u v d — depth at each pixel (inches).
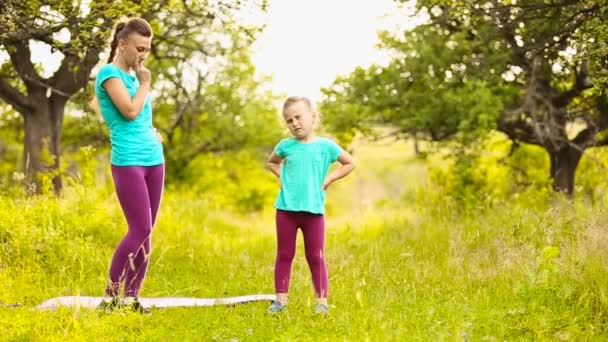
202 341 181.5
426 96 480.4
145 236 211.0
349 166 216.8
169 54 656.4
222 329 189.8
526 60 425.4
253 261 311.0
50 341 177.3
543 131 465.7
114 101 204.8
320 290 209.5
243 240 393.1
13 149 799.7
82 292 241.9
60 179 411.8
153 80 743.1
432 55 467.8
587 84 439.5
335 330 186.5
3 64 406.0
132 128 209.9
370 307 210.7
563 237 264.4
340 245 335.9
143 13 384.5
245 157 896.3
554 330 182.5
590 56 271.6
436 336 178.2
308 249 212.4
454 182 478.9
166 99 791.7
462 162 475.8
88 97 403.9
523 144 561.3
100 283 255.0
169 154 806.5
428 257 296.4
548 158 557.6
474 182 478.0
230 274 277.0
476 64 452.1
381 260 298.8
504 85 474.3
